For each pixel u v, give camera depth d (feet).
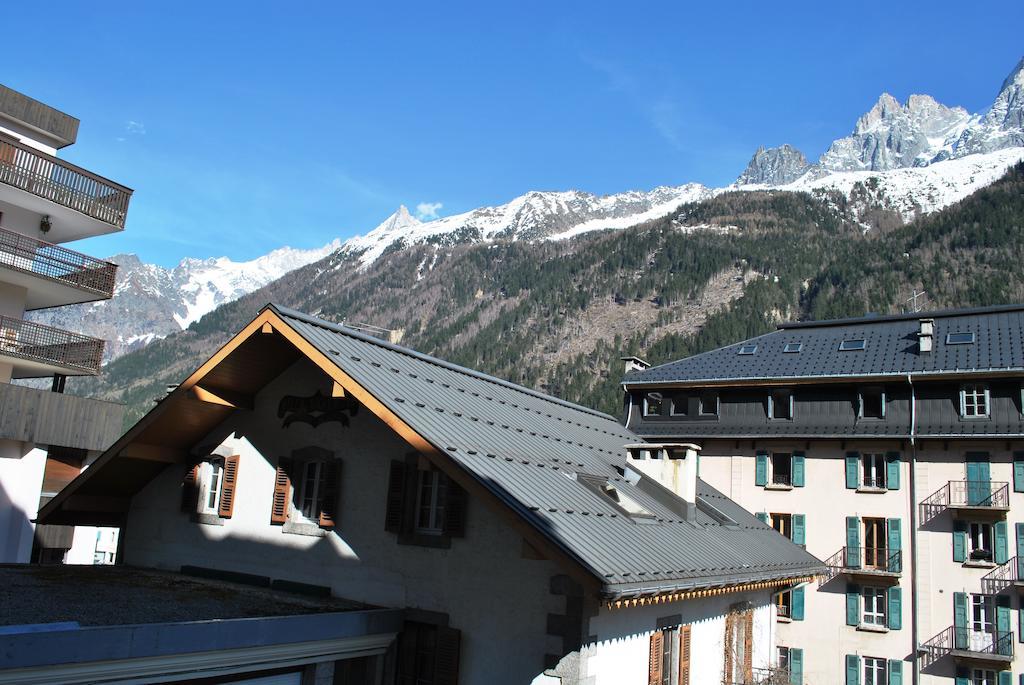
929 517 114.83
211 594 46.55
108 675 33.09
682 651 51.57
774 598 74.08
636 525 49.11
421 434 42.04
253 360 51.88
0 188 107.24
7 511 112.57
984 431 111.24
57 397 115.75
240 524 54.03
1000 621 107.96
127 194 122.72
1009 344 116.57
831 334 136.67
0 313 112.98
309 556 50.44
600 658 41.45
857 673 116.06
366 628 43.24
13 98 117.08
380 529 48.11
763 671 65.98
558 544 37.70
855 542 118.93
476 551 44.16
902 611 114.83
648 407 138.21
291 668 40.83
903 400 118.93
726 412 130.82
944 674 110.52
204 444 57.16
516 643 41.73
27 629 30.73
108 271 120.98
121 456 55.11
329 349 47.70
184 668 35.70
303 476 52.90
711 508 69.31
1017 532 108.88
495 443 48.49
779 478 127.34
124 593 44.52
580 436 65.00
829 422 122.72
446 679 43.29
